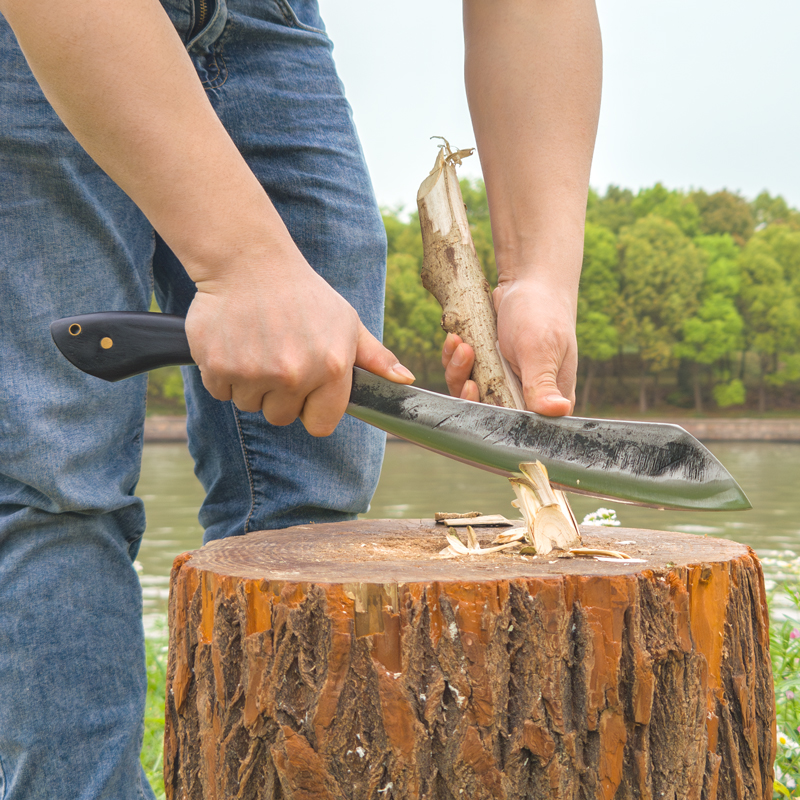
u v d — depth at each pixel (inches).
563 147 58.1
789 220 2854.3
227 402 68.2
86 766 52.1
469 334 55.2
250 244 41.4
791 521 360.8
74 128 41.4
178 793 48.5
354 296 66.7
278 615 41.0
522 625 40.9
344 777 40.9
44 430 50.1
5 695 50.2
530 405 50.3
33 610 50.8
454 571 42.8
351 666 40.4
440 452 48.5
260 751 42.4
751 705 46.9
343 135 67.7
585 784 42.1
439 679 40.3
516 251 58.7
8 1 39.0
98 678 53.1
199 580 45.3
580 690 41.6
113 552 55.4
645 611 42.8
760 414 2324.1
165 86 40.5
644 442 48.4
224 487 70.9
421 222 58.4
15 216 51.0
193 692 46.5
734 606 46.3
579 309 2247.8
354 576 41.9
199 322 42.4
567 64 58.2
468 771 40.5
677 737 43.5
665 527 318.0
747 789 46.8
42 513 51.4
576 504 328.5
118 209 56.4
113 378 47.9
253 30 63.5
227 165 41.6
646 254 2237.9
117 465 55.7
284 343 41.4
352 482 68.4
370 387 46.6
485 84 59.9
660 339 2257.6
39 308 51.4
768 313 2271.2
